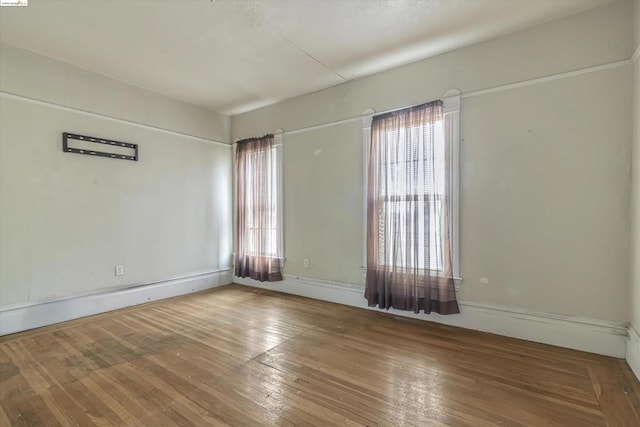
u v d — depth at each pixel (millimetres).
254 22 2664
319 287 4129
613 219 2453
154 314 3580
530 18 2613
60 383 2146
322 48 3084
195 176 4645
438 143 3156
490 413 1806
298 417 1786
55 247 3314
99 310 3627
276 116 4543
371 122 3609
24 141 3115
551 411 1817
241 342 2807
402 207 3336
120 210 3832
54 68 3301
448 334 2938
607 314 2479
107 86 3709
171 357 2523
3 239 2996
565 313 2635
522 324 2805
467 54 3041
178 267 4430
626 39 2389
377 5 2451
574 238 2596
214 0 2379
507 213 2861
